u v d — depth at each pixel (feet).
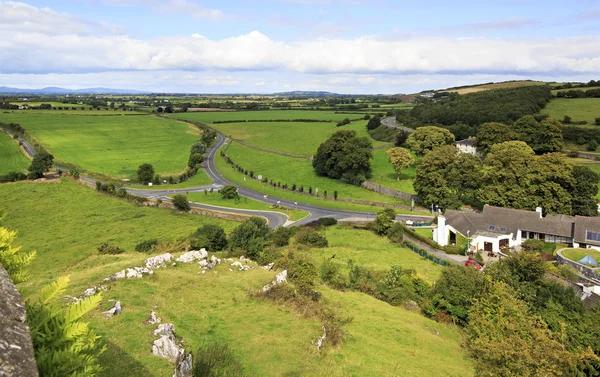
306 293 125.49
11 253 48.85
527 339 115.85
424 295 156.35
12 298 27.89
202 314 93.04
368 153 404.57
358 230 274.36
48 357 32.09
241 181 439.63
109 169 458.91
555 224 237.25
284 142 593.01
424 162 326.24
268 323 94.79
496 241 231.71
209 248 206.39
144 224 287.48
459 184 316.40
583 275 180.04
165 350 64.80
